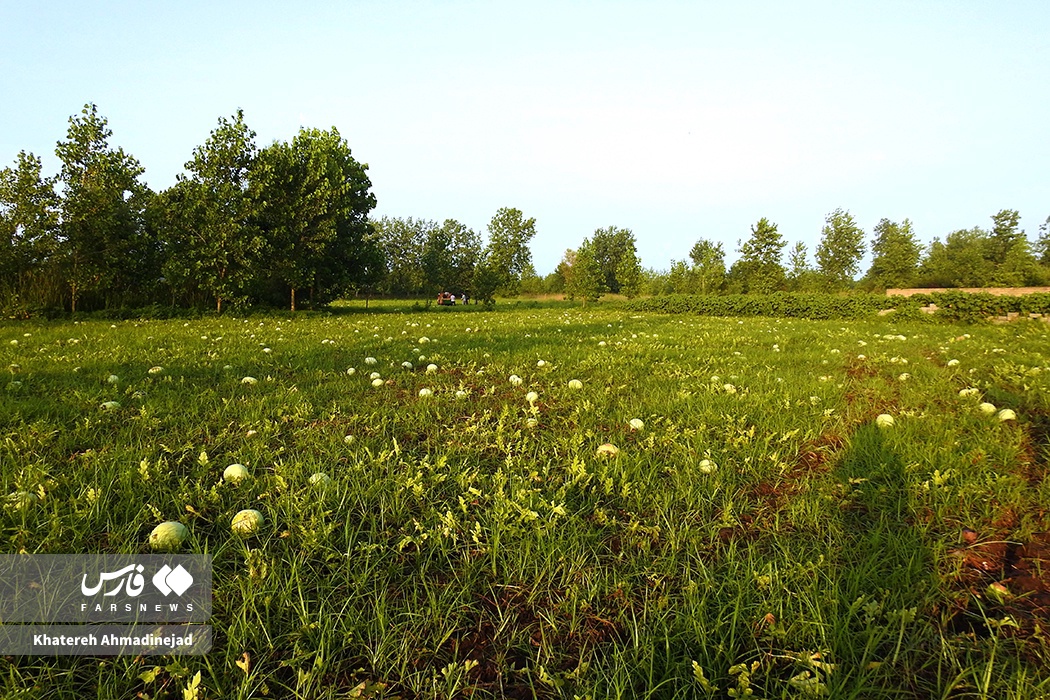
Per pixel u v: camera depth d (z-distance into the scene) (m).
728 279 45.25
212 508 2.75
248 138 22.77
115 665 1.71
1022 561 2.42
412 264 64.25
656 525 2.66
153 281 21.81
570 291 50.44
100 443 3.59
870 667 1.73
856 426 4.31
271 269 23.83
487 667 1.83
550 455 3.64
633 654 1.83
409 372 6.57
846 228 43.69
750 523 2.78
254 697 1.65
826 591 2.07
